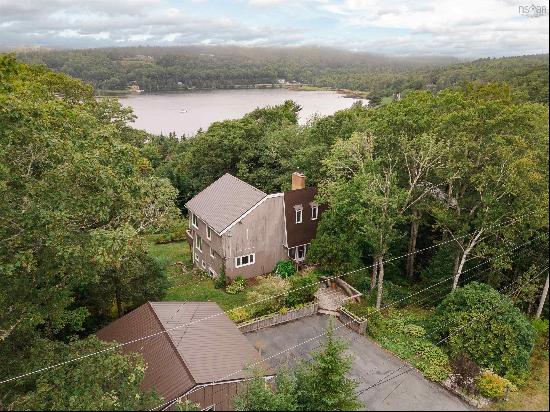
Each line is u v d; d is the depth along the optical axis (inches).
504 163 767.1
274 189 1513.3
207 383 529.7
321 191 1010.7
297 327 840.3
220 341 637.3
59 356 522.3
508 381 522.3
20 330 591.2
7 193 560.7
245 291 1014.4
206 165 1654.8
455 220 887.7
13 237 542.6
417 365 682.2
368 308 863.7
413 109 980.6
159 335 622.8
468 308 745.6
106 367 479.5
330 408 453.4
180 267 1195.9
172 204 863.1
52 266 595.8
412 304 936.9
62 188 569.3
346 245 934.4
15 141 584.7
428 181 967.6
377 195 874.1
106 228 641.0
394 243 1065.5
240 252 1040.8
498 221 807.7
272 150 1541.6
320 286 977.5
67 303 637.3
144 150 1927.9
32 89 1045.2
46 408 465.1
